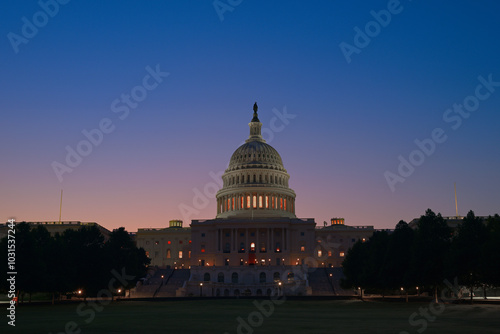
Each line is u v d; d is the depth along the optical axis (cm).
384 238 11312
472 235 8975
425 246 9469
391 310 7231
